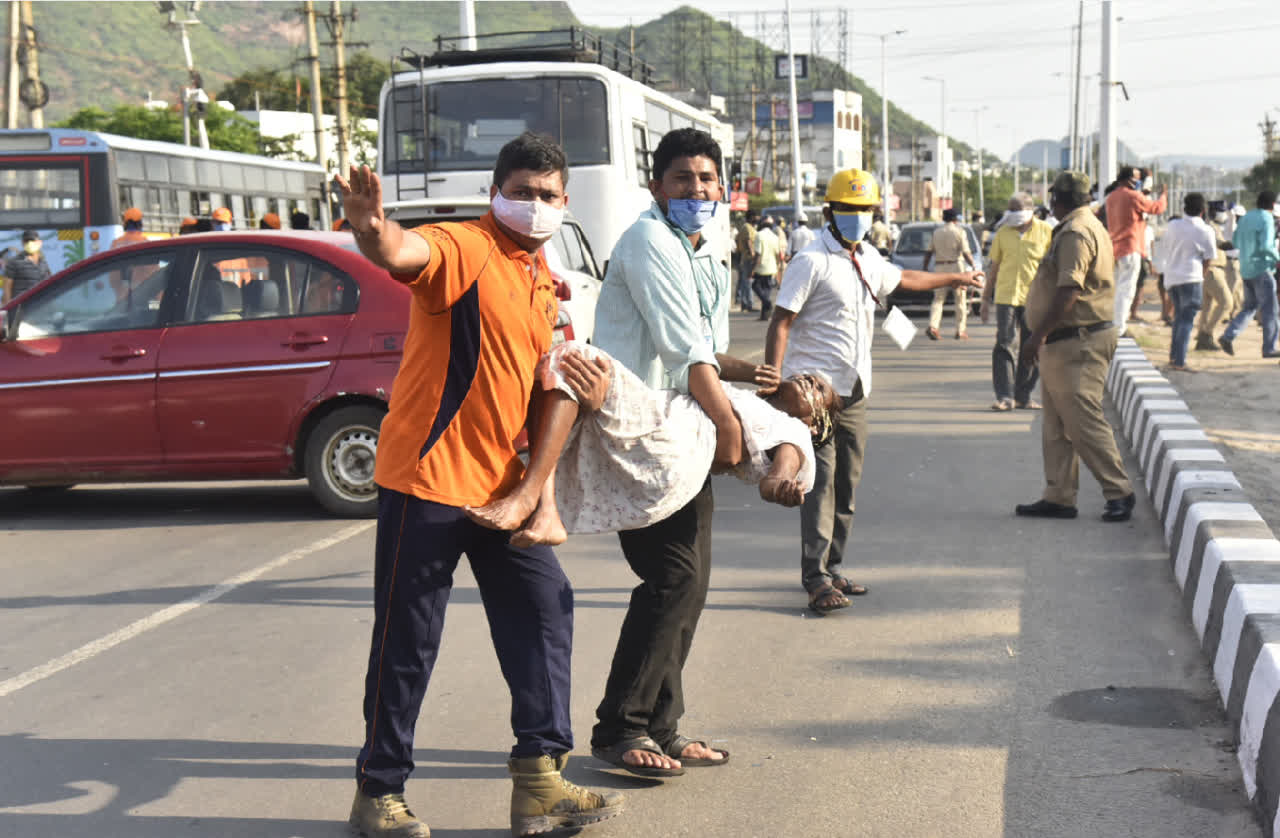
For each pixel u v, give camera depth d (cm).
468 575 709
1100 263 788
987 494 901
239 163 2836
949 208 1995
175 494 1010
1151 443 912
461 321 376
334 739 484
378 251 341
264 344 870
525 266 390
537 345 391
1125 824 401
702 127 2177
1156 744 461
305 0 4909
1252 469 973
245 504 953
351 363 861
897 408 1325
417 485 380
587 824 397
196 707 520
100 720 509
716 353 447
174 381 873
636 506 406
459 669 556
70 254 2222
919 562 719
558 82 1519
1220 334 2022
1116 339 805
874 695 515
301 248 882
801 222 2920
